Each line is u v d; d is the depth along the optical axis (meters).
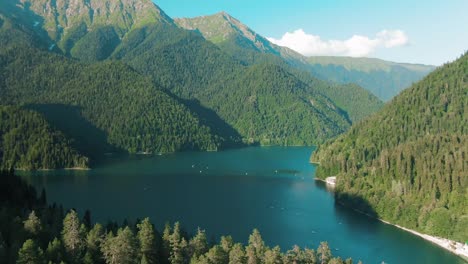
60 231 153.38
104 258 136.62
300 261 147.88
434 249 199.38
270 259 137.62
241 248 143.88
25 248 123.00
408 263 182.88
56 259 131.38
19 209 180.12
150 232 142.12
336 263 146.50
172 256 142.75
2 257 129.12
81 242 141.62
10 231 149.50
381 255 191.50
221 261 137.62
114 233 154.38
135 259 135.75
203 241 148.38
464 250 195.25
